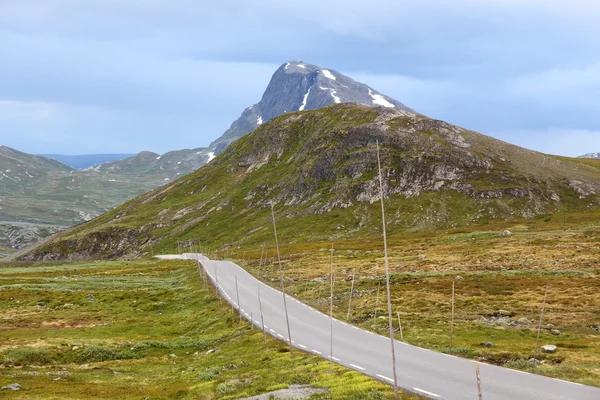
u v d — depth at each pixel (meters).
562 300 70.94
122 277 150.00
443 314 66.62
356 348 48.03
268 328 61.12
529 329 57.06
